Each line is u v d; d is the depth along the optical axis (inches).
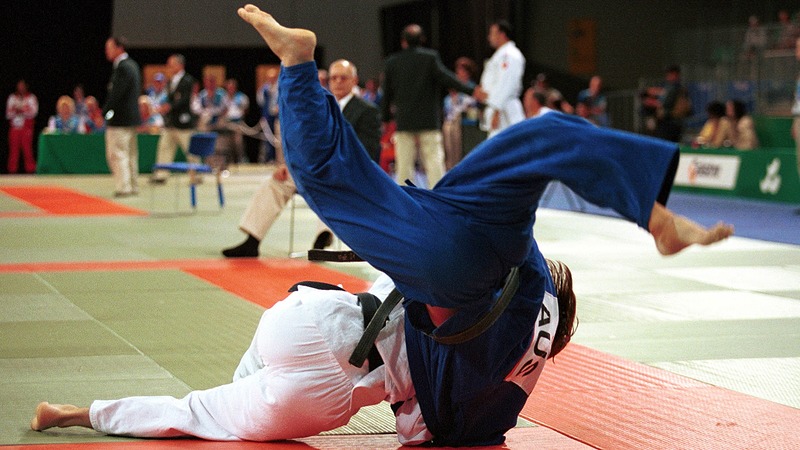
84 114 1501.0
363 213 228.7
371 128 590.9
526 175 216.2
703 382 347.6
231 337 402.3
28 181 1278.3
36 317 435.8
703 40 1398.9
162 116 1330.0
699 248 715.4
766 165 1032.2
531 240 231.3
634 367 367.2
